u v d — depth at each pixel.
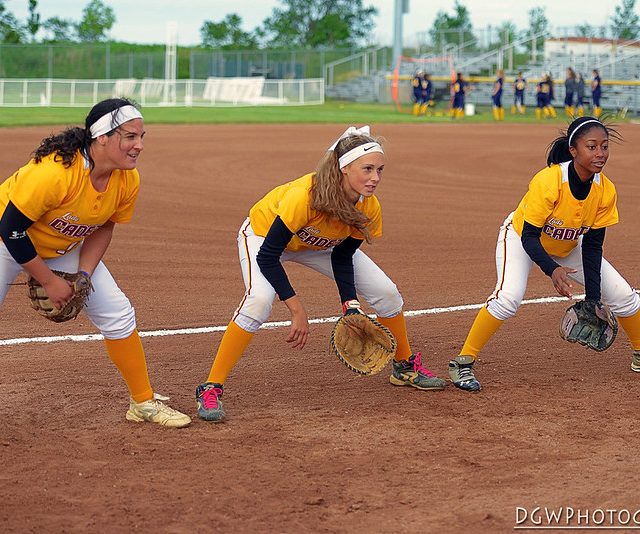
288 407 5.68
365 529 3.97
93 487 4.40
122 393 5.92
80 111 36.81
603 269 6.19
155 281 9.29
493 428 5.30
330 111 43.69
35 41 87.81
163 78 63.12
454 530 3.96
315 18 97.88
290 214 5.21
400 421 5.41
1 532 3.90
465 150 24.05
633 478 4.55
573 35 54.06
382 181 17.73
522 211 5.96
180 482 4.47
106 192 4.85
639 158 22.42
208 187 16.27
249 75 62.88
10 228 4.68
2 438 5.07
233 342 5.46
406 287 9.22
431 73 54.75
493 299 5.96
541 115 42.38
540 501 4.27
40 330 7.46
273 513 4.12
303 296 8.77
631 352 7.05
